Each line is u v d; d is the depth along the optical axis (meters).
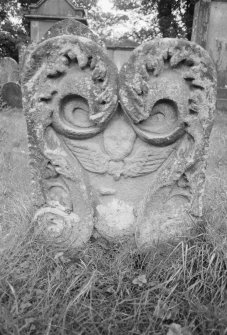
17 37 16.45
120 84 1.75
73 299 1.55
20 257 1.75
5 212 2.24
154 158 1.91
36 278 1.66
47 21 9.19
